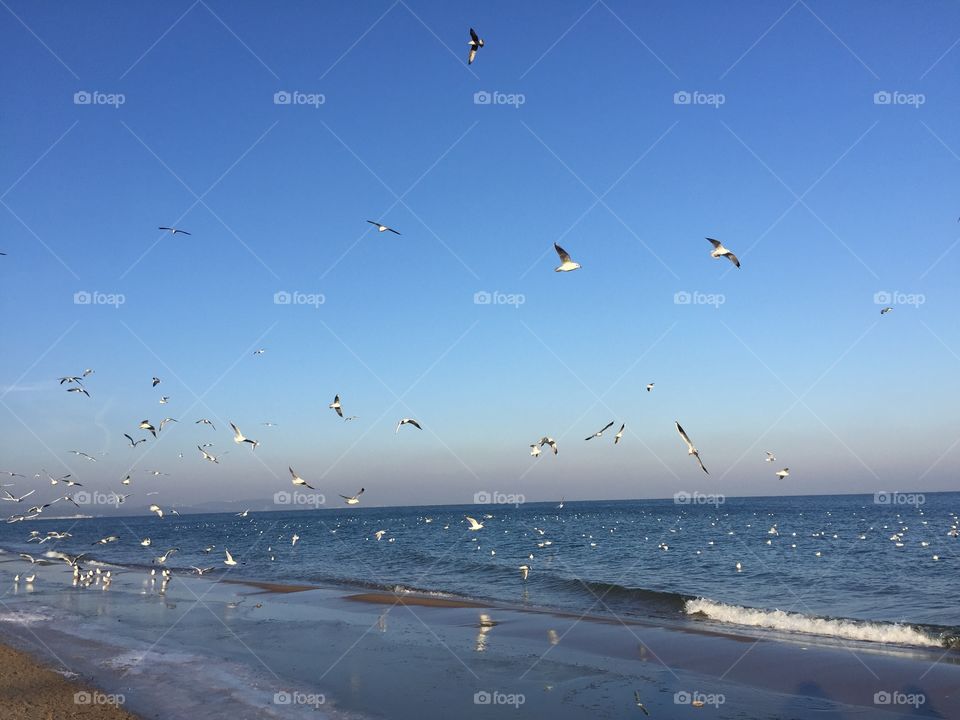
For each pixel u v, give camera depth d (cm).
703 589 3400
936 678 1814
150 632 2509
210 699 1695
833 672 1881
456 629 2503
